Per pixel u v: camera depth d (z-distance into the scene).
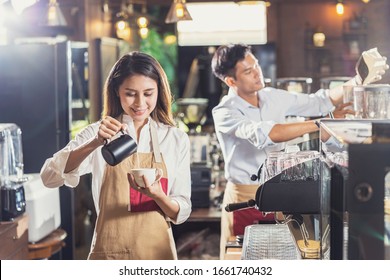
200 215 6.63
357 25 13.62
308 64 13.93
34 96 7.51
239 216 5.61
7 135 5.59
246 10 13.26
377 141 2.64
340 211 2.79
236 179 5.78
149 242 4.14
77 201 8.47
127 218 4.15
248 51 5.82
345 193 2.66
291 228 3.83
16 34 10.13
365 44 13.73
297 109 6.02
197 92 12.26
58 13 9.16
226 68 5.82
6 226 5.24
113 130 3.93
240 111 5.84
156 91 4.15
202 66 12.05
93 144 3.97
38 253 5.87
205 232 6.90
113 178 4.18
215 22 13.43
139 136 4.25
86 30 10.88
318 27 13.72
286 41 13.94
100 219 4.19
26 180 5.65
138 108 4.08
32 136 7.53
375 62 4.59
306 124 5.25
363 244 2.48
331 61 13.90
